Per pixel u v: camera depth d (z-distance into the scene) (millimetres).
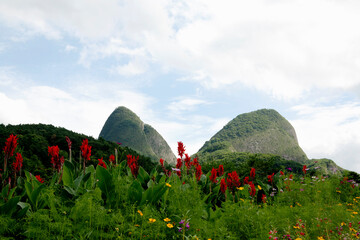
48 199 3301
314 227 4512
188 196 4320
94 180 4531
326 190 7582
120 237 3006
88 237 2971
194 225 3736
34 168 6117
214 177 5324
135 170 4684
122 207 3857
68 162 3939
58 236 2818
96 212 3166
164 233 3430
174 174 5750
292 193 6883
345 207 6527
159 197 4156
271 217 4312
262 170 9102
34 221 2814
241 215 4098
